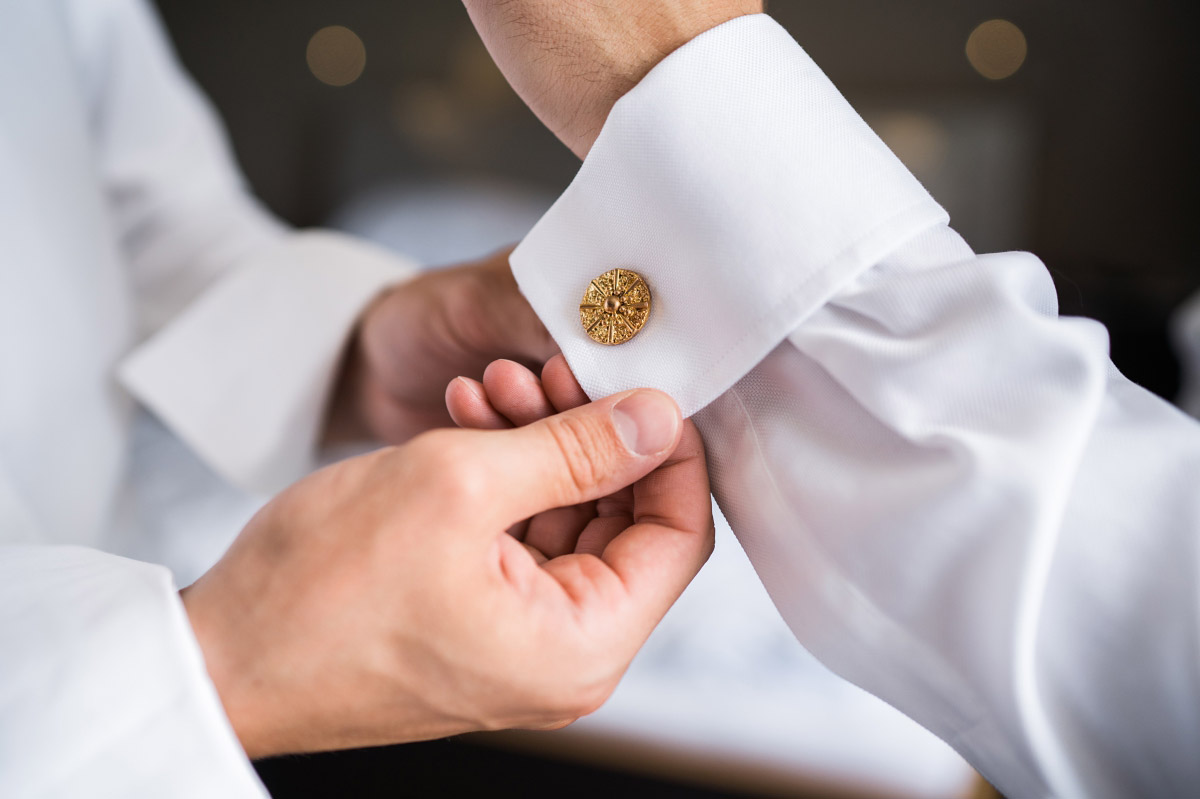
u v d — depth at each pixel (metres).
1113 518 0.33
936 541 0.34
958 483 0.33
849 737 0.57
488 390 0.38
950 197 1.57
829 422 0.36
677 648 0.66
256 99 1.74
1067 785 0.35
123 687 0.32
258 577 0.34
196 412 0.56
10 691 0.32
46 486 0.50
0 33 0.50
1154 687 0.34
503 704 0.36
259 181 1.75
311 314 0.55
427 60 1.68
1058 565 0.34
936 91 1.56
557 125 0.39
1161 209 1.55
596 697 0.36
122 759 0.32
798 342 0.36
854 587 0.36
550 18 0.37
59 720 0.32
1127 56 1.52
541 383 0.38
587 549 0.39
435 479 0.34
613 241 0.37
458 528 0.34
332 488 0.34
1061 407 0.33
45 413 0.50
